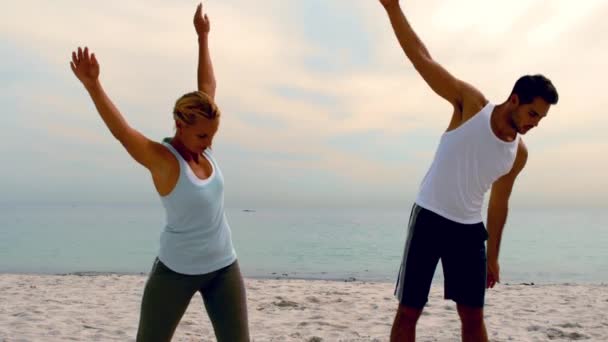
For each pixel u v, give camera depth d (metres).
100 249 30.48
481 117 2.67
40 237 44.66
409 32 2.72
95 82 2.00
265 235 55.34
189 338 5.40
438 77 2.73
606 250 35.22
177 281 2.31
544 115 2.60
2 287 9.88
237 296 2.41
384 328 6.03
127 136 2.06
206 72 2.76
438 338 5.43
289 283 11.09
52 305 7.55
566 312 7.21
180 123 2.17
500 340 5.46
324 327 6.06
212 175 2.30
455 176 2.71
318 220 132.38
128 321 6.38
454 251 2.79
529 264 24.38
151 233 54.50
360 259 25.52
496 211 3.01
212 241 2.32
